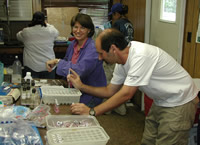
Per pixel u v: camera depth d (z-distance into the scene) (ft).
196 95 6.65
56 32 12.48
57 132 4.68
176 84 6.29
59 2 14.84
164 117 6.54
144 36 12.41
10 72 8.21
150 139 7.51
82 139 4.52
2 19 14.49
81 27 7.14
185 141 6.58
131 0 13.60
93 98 7.34
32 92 6.23
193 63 9.41
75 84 6.63
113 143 9.98
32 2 14.55
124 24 11.74
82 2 15.05
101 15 15.34
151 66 5.78
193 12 9.27
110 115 12.46
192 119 6.64
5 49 13.17
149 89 6.38
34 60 12.24
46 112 5.75
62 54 14.67
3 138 4.40
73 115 5.50
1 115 5.23
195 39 9.24
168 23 10.68
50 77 12.67
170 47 10.66
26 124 4.91
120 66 6.43
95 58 7.10
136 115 12.57
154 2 11.73
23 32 11.93
